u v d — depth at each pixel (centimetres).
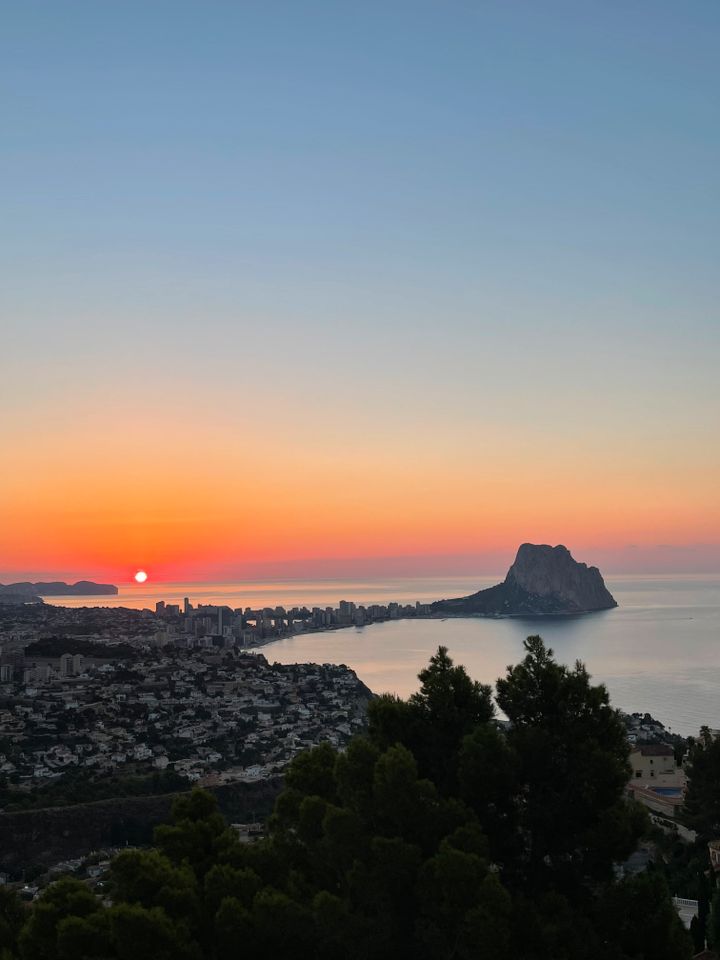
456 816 2516
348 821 2527
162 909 2272
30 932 2308
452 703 2850
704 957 3534
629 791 6812
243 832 6862
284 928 2320
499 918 2244
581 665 2822
